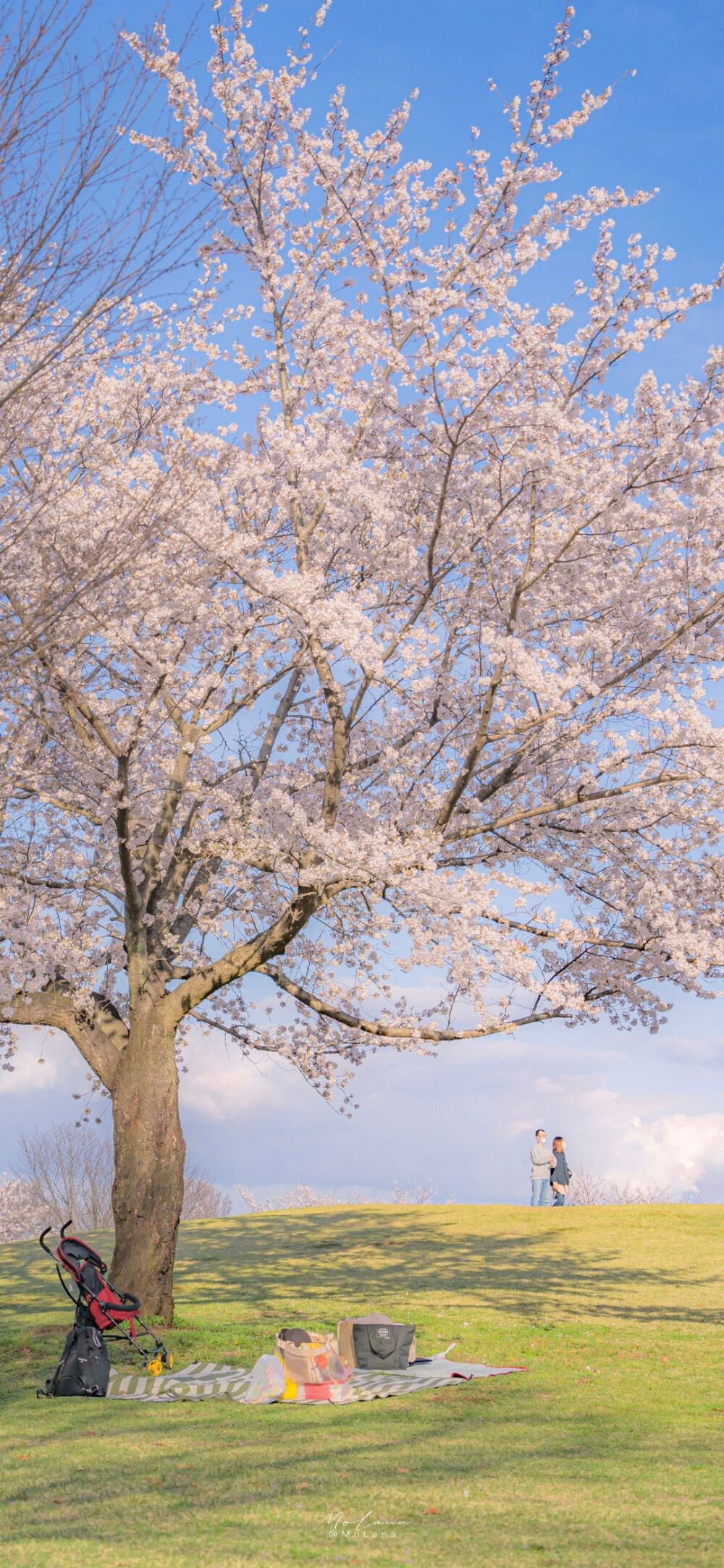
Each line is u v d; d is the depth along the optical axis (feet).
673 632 34.94
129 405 38.37
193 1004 38.63
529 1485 18.07
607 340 32.86
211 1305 43.21
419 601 37.35
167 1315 37.19
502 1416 24.61
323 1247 61.00
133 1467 19.54
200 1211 114.52
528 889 33.22
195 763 40.68
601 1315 41.01
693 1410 25.58
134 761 35.76
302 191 40.16
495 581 36.52
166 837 40.68
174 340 40.81
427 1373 30.50
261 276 40.06
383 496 34.06
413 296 32.65
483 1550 14.29
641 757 34.58
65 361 29.07
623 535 36.11
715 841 36.96
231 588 35.14
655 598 35.68
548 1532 15.21
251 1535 15.07
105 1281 29.12
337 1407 25.90
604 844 38.58
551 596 36.68
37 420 32.83
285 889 37.19
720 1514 16.17
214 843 37.68
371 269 37.32
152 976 39.22
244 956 37.86
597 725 35.22
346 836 32.50
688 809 36.01
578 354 33.35
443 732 39.24
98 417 39.14
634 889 38.17
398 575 37.88
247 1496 17.38
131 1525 15.66
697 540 34.50
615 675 35.53
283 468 37.99
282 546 40.98
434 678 36.04
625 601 35.32
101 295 26.89
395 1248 59.77
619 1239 61.00
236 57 37.76
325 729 43.01
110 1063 39.01
